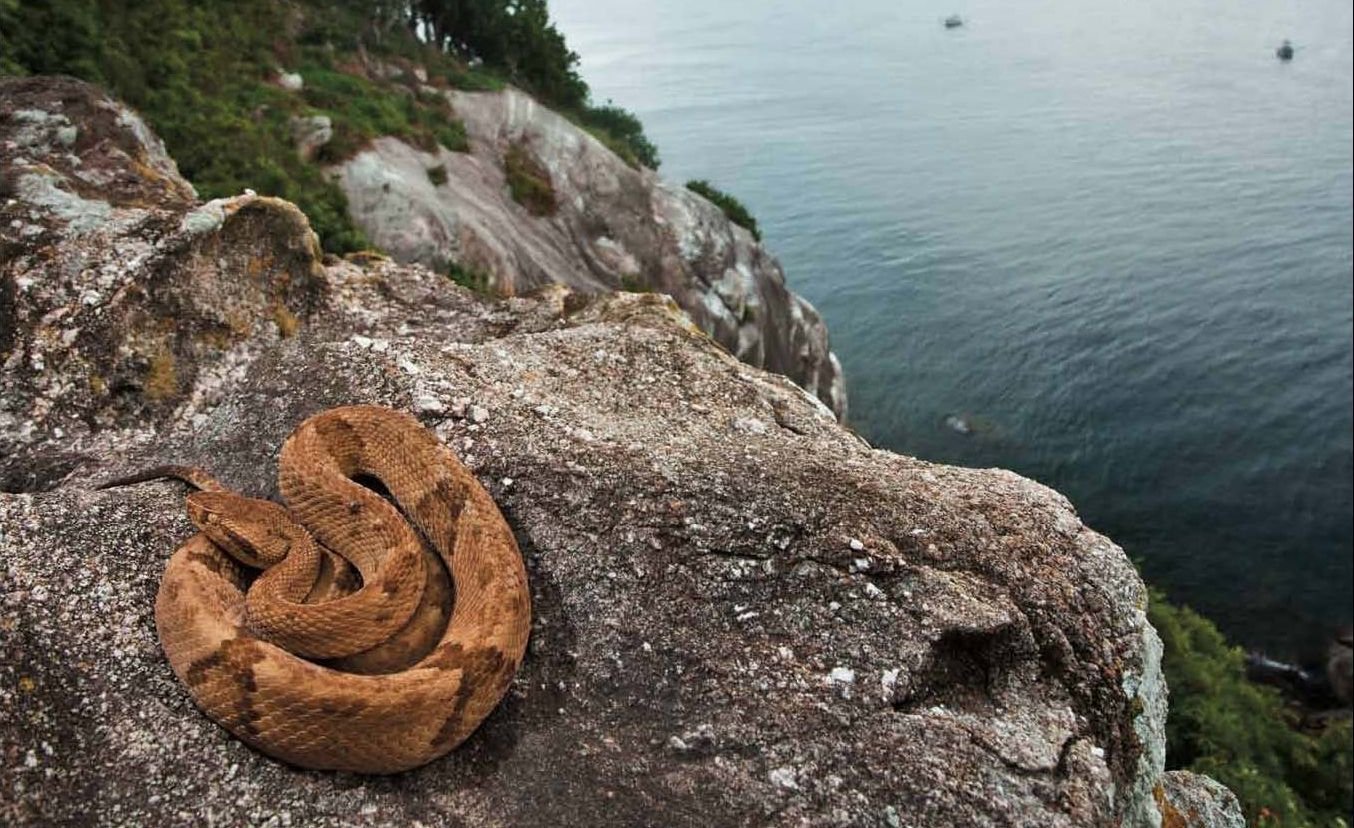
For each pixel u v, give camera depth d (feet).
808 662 1.42
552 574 1.54
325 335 2.07
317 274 2.59
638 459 1.69
